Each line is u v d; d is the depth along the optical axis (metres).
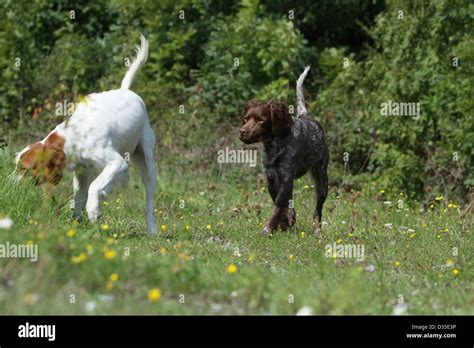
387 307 7.51
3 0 21.66
